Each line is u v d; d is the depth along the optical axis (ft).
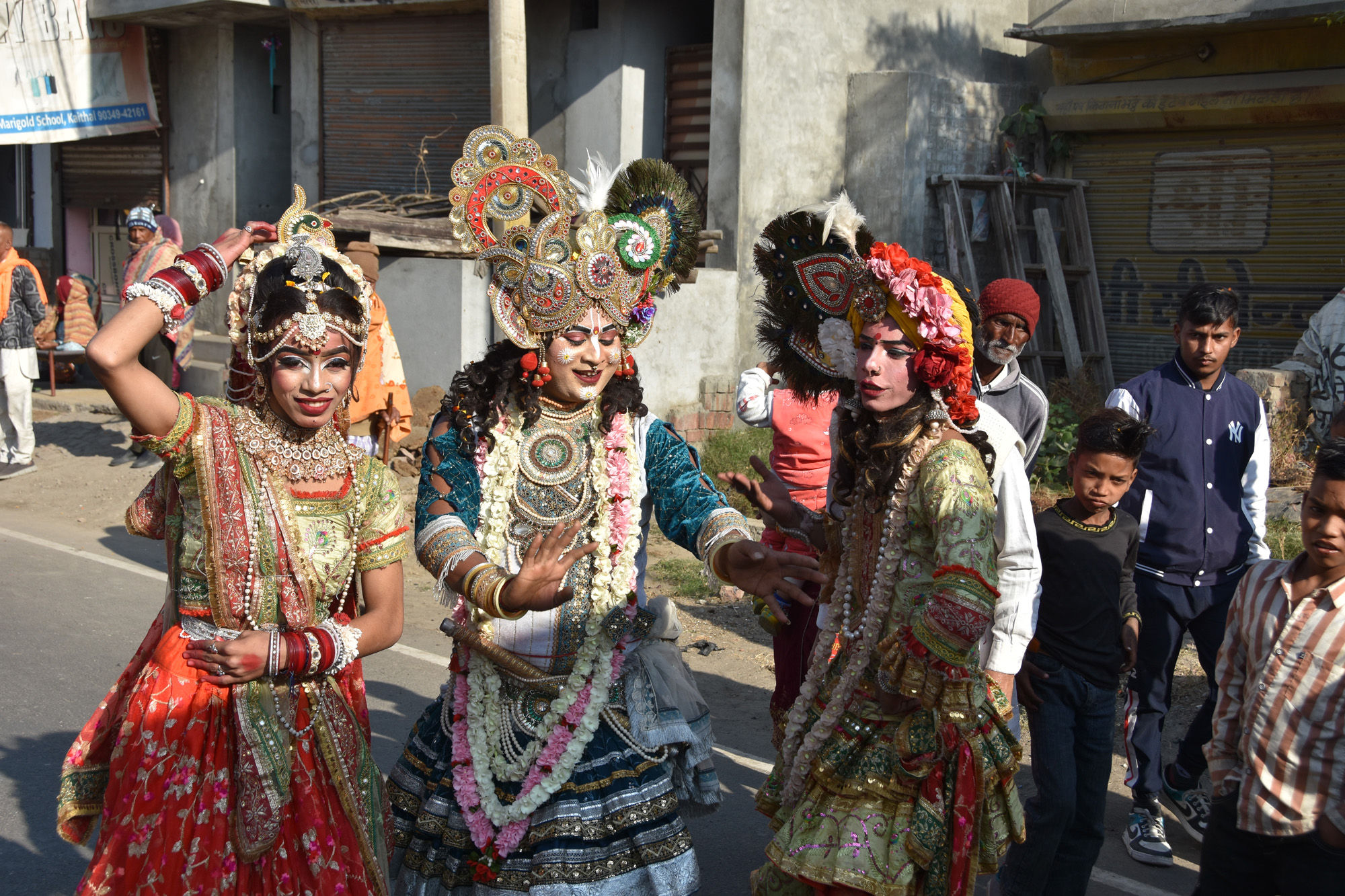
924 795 9.04
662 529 11.07
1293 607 9.59
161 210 47.32
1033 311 13.38
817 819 9.34
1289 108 35.40
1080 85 39.96
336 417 9.62
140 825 8.50
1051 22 40.06
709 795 11.21
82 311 47.65
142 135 47.52
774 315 11.10
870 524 9.78
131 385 8.50
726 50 35.58
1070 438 33.12
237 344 9.16
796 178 37.40
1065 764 11.32
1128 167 39.73
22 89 45.93
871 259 9.31
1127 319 40.45
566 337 10.48
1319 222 36.11
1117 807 15.60
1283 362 31.58
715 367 36.37
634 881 10.22
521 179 10.44
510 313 10.57
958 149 39.29
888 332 9.41
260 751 8.73
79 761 9.24
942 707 8.79
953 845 8.96
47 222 52.75
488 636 10.44
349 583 9.75
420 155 38.37
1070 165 40.96
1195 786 14.35
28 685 18.75
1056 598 11.61
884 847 9.02
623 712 10.57
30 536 28.78
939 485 9.04
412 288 34.12
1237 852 9.87
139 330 8.52
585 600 10.58
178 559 9.07
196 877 8.48
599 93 38.04
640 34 37.81
